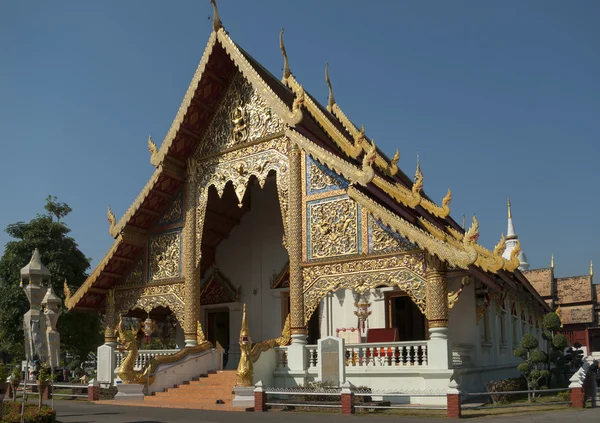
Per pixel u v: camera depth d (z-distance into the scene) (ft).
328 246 58.34
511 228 170.30
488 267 54.39
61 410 52.95
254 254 80.53
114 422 43.21
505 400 54.39
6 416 37.68
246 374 54.19
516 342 81.51
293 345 58.29
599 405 49.90
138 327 90.99
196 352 66.80
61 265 98.17
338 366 54.03
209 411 50.65
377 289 69.05
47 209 103.50
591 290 170.91
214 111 69.46
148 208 71.15
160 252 71.67
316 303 58.23
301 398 51.70
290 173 61.57
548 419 40.37
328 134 67.41
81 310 75.00
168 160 69.21
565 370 65.05
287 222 61.11
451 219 79.00
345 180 58.29
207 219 79.77
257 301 78.95
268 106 64.85
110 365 72.38
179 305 68.95
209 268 83.56
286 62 74.84
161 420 44.19
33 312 40.14
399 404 51.03
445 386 50.37
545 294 170.60
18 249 97.66
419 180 61.21
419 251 53.26
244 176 65.77
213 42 66.28
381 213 54.24
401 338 70.44
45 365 43.09
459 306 61.67
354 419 42.65
